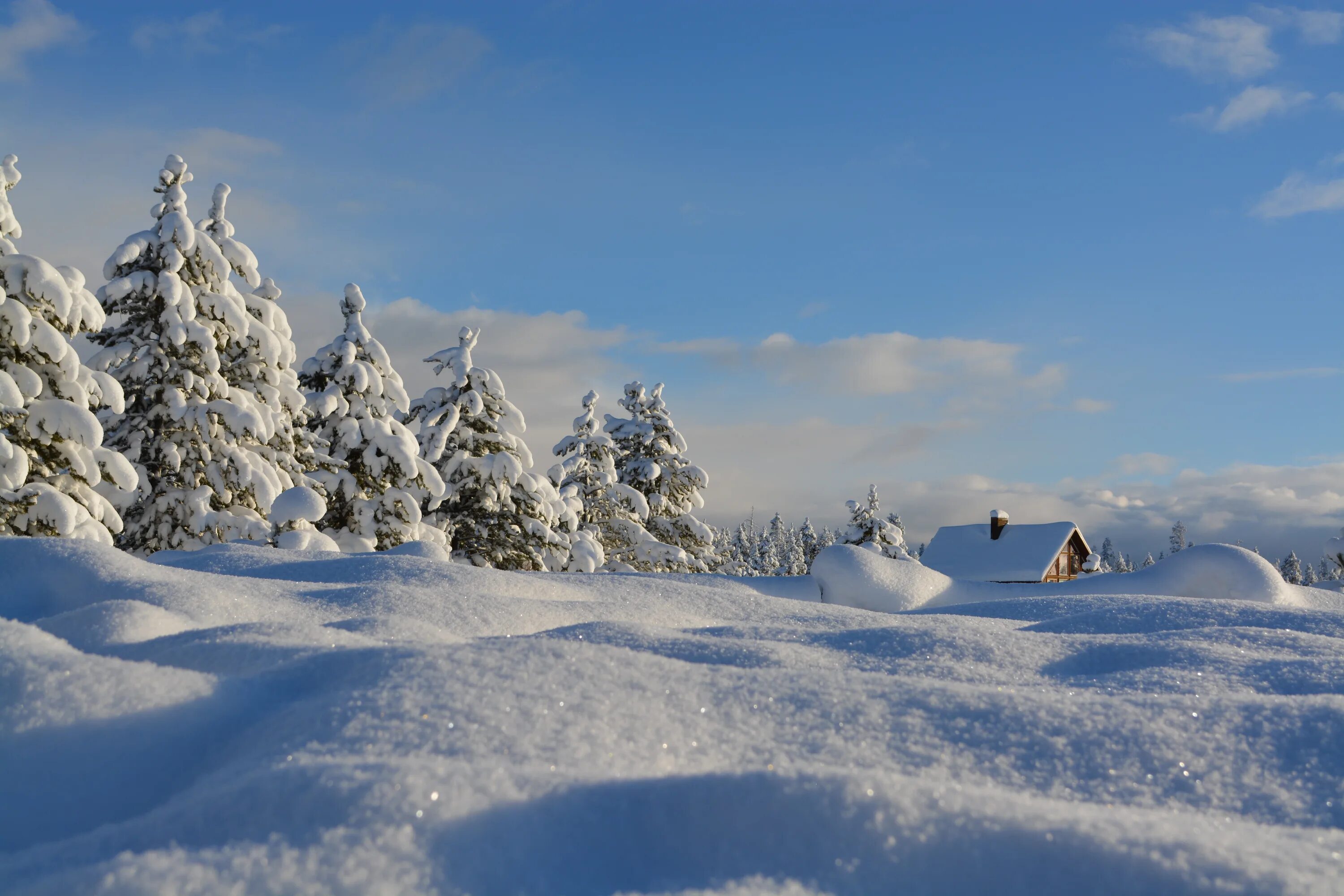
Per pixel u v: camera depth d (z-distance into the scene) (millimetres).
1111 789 1804
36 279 12758
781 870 1247
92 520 13094
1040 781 1822
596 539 26844
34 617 3865
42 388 13055
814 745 1938
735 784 1399
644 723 1930
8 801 1634
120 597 3807
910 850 1266
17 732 1815
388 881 1116
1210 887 1140
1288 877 1153
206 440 16375
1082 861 1220
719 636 3611
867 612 6324
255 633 2732
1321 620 4895
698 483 29812
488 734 1751
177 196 16500
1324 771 1866
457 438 21656
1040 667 3168
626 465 29922
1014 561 34781
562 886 1191
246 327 17125
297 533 12469
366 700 1889
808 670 2377
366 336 19391
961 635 3445
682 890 1188
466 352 21891
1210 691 2662
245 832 1255
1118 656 3271
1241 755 1931
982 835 1288
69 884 1084
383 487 19094
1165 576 10469
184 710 1977
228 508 16719
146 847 1272
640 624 3381
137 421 16469
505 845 1240
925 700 2193
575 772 1524
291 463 17734
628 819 1350
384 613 4180
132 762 1781
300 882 1096
